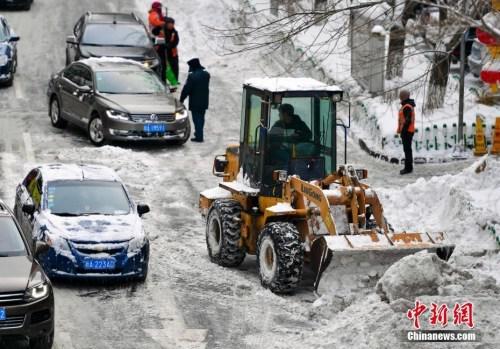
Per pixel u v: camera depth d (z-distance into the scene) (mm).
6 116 48906
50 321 22734
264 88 28547
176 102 45531
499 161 35156
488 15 25656
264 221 28312
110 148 43188
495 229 30953
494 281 24609
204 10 71625
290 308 26281
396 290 24016
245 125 29828
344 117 48719
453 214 33000
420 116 44000
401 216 34125
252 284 28141
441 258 26828
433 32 24062
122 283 28266
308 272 29438
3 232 24969
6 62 53469
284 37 26984
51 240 27641
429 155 42750
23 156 42344
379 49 38281
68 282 28125
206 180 40375
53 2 74062
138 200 37375
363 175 28516
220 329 24859
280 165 28875
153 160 42812
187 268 29750
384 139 43500
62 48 62656
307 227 27562
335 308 25641
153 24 61312
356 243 26203
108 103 44250
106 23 54906
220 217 29688
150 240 32500
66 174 30938
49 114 48406
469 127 43125
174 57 55281
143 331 24625
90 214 29156
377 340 22156
